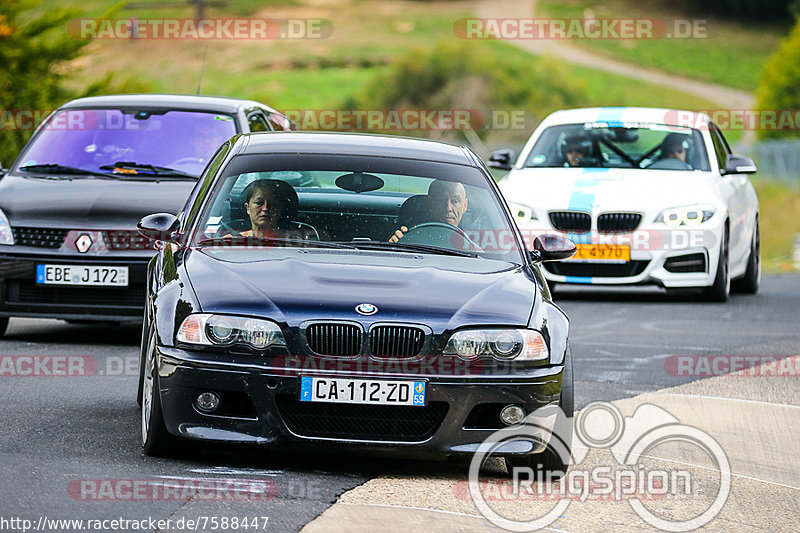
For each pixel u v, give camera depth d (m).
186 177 38.47
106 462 21.41
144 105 41.19
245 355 21.03
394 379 20.98
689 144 54.56
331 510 18.97
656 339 41.53
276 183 25.27
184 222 25.31
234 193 25.28
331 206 25.19
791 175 152.12
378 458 22.92
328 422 21.11
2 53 72.00
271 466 21.84
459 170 26.45
